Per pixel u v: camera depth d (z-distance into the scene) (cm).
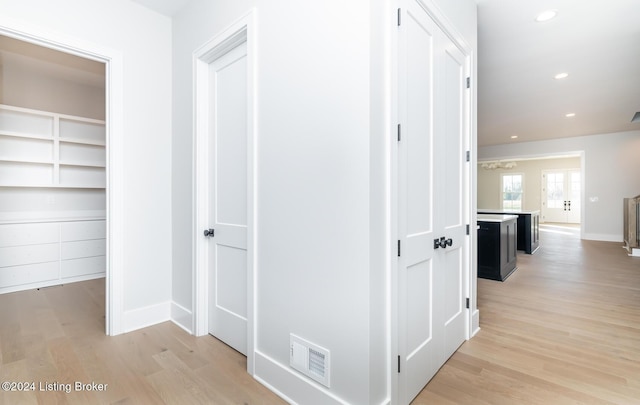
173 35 269
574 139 769
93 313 279
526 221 584
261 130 183
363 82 134
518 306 301
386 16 146
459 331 221
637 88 433
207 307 242
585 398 162
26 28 199
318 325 152
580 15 263
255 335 186
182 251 257
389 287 147
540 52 330
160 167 263
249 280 189
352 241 138
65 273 378
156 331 246
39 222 359
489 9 254
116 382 177
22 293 337
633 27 281
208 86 243
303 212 159
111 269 237
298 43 161
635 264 481
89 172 424
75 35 219
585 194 761
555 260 519
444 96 200
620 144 715
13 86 373
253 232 187
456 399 163
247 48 192
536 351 213
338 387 144
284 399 165
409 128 162
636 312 283
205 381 179
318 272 152
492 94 459
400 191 153
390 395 147
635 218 574
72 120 404
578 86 428
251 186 188
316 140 152
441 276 196
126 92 244
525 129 688
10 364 194
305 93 157
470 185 235
